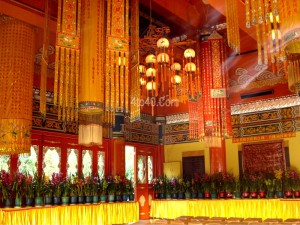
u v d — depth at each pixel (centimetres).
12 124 810
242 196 1157
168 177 1452
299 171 1182
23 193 802
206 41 1112
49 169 1083
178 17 1086
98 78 714
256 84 1309
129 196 1051
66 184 893
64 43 712
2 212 738
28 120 838
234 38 663
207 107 1089
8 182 789
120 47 745
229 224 852
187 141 1449
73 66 715
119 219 986
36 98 1075
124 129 1302
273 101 1269
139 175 1398
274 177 1155
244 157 1291
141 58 1074
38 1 822
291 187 1083
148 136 1467
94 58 717
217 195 1198
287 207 1055
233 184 1176
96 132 748
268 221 909
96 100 705
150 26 1034
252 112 1306
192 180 1257
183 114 1473
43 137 1078
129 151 1388
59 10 721
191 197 1234
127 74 746
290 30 491
